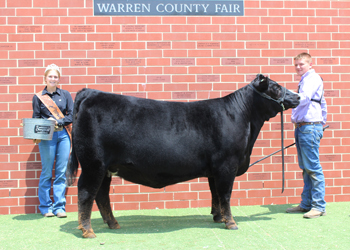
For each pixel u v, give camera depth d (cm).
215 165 391
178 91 529
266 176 536
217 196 437
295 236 376
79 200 371
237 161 398
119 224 432
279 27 543
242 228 407
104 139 366
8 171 504
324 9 550
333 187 546
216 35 534
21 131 507
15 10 509
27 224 439
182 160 381
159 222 441
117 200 513
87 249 339
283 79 543
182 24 529
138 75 524
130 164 376
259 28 540
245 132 405
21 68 509
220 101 412
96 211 509
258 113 420
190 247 342
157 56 526
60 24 514
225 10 534
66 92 489
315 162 464
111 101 375
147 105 385
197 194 524
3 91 507
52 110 467
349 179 548
